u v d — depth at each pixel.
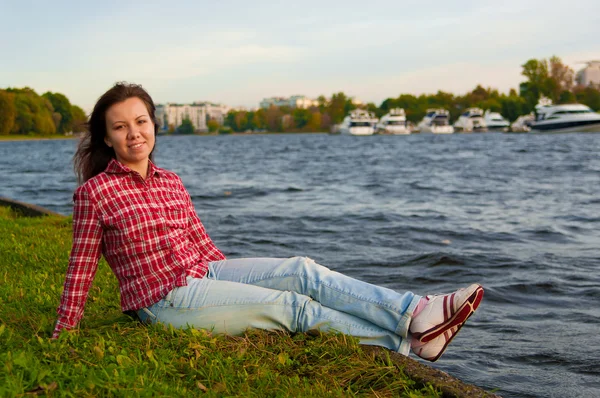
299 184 22.70
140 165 3.41
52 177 28.03
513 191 19.33
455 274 7.68
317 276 3.43
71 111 145.00
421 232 11.11
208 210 14.61
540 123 99.50
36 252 6.29
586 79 174.38
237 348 3.25
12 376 2.62
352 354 3.23
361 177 26.36
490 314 5.93
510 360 4.71
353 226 11.90
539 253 9.05
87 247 3.25
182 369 3.03
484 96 165.62
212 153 60.59
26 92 135.38
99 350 3.04
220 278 3.56
